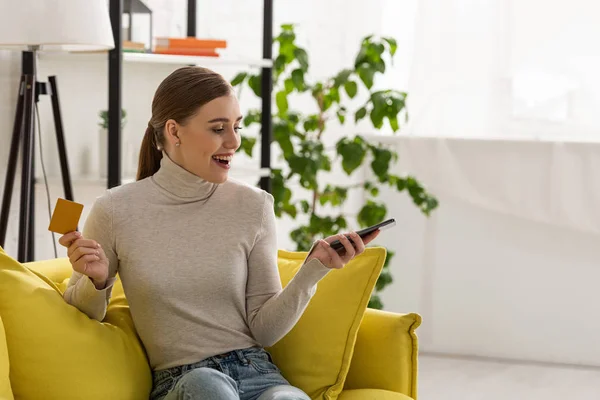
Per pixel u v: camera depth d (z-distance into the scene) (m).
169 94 2.17
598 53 4.34
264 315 2.16
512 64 4.45
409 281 4.70
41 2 2.52
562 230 4.45
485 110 4.50
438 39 4.52
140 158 2.31
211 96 2.14
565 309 4.48
